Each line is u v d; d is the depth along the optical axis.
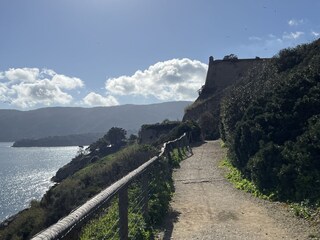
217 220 8.98
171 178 14.06
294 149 10.91
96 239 5.82
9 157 193.25
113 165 25.94
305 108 12.86
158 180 10.92
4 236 23.42
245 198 11.21
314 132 10.60
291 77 14.75
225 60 56.16
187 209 10.07
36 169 130.00
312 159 10.08
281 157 11.13
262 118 13.64
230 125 19.92
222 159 19.39
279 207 9.76
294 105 13.30
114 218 6.90
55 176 97.19
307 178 9.72
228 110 20.67
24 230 22.73
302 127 12.30
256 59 54.28
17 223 24.06
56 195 25.36
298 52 20.59
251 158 12.59
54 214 21.86
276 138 12.65
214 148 25.22
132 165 24.42
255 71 28.72
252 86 21.42
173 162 17.80
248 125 13.88
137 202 8.08
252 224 8.57
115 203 7.83
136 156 25.06
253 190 11.74
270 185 11.12
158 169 11.45
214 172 16.14
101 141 106.94
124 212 5.50
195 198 11.41
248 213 9.53
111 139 108.62
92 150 104.88
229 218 9.13
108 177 24.86
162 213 9.08
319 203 8.83
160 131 49.19
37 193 79.31
